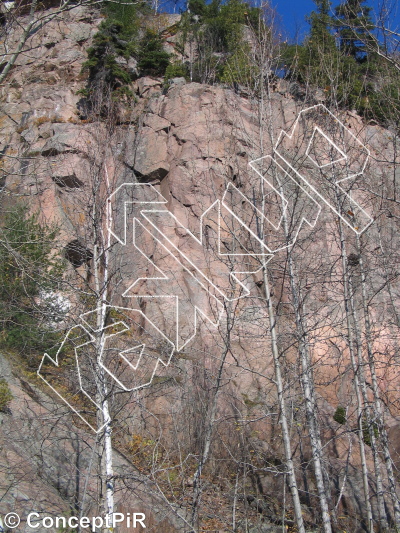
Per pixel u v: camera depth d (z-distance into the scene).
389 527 11.31
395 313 12.89
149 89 22.02
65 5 9.32
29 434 10.15
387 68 12.22
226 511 10.72
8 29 9.30
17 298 10.87
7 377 11.27
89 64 22.27
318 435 10.44
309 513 11.59
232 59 19.47
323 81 14.58
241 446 11.77
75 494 9.40
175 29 26.44
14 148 20.45
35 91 23.34
